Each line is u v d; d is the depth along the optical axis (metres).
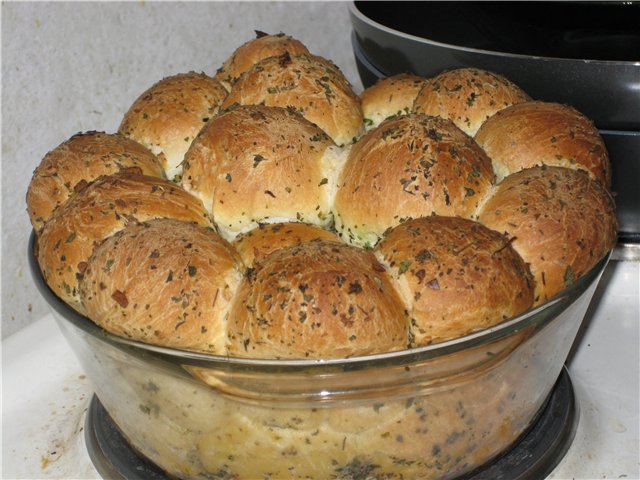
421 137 0.36
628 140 0.45
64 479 0.37
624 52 0.55
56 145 0.49
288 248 0.32
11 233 0.48
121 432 0.38
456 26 0.60
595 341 0.45
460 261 0.32
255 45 0.47
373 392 0.30
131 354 0.31
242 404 0.30
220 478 0.33
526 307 0.33
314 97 0.41
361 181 0.36
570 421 0.38
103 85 0.51
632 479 0.36
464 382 0.31
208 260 0.32
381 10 0.60
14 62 0.46
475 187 0.36
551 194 0.35
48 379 0.44
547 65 0.45
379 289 0.31
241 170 0.37
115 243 0.33
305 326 0.30
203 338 0.32
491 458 0.35
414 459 0.32
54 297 0.34
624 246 0.50
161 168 0.41
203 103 0.43
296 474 0.32
